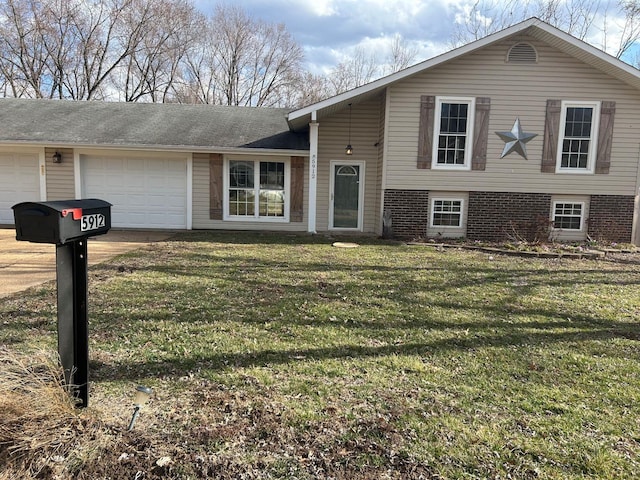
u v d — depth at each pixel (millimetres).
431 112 10992
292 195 12266
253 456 2283
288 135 12664
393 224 11305
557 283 6656
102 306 4738
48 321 4148
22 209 2176
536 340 4113
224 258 7887
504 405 2865
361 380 3176
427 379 3221
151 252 8328
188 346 3689
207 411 2682
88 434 2357
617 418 2727
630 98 10898
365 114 12477
